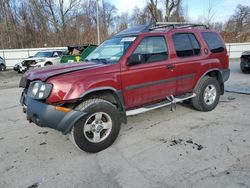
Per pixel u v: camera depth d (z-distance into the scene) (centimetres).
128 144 382
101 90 356
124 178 289
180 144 373
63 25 3531
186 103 597
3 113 586
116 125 373
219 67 541
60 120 324
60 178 295
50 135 429
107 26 3916
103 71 359
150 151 354
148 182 279
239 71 1205
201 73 503
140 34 409
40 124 338
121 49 403
